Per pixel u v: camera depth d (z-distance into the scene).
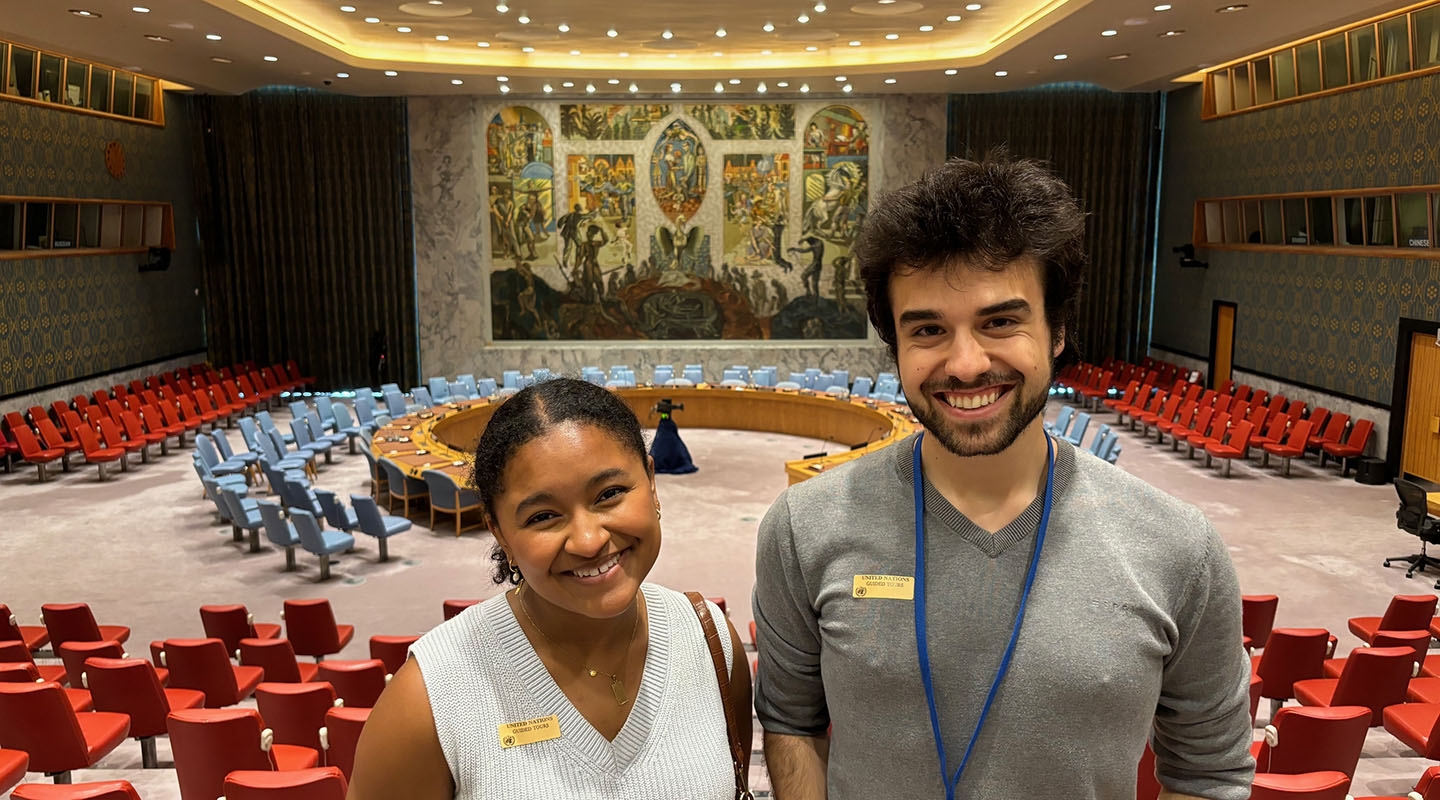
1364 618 7.42
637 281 21.42
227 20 13.26
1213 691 1.63
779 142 20.92
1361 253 14.00
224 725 4.51
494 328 21.55
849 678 1.62
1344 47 14.34
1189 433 14.88
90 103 16.88
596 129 20.89
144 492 13.27
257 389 19.08
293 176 20.75
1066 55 16.02
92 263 17.03
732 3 13.94
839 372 18.36
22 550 10.80
